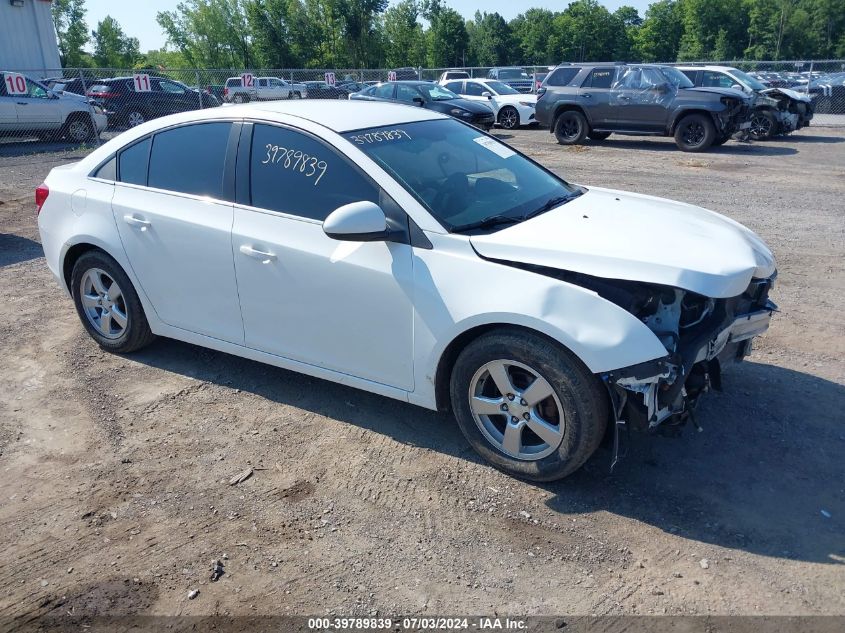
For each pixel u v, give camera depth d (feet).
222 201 13.52
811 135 59.52
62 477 11.79
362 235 11.14
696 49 309.63
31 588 9.36
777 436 12.45
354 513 10.75
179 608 8.98
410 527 10.41
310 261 12.35
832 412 13.24
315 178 12.55
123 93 66.85
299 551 9.97
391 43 252.21
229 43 239.91
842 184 36.60
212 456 12.30
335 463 12.02
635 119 52.70
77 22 256.73
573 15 350.23
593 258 10.43
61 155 51.70
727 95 49.21
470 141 14.44
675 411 10.58
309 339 12.91
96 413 13.80
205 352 16.43
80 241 15.44
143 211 14.43
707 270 10.16
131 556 9.92
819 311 18.37
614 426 10.47
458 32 279.28
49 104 55.98
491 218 11.91
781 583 9.13
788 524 10.24
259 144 13.26
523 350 10.48
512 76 89.92
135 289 15.11
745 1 299.58
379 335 11.98
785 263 22.67
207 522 10.61
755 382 14.43
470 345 11.10
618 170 42.50
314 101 14.94
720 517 10.42
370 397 14.21
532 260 10.68
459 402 11.55
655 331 10.41
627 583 9.21
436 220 11.48
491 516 10.59
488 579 9.37
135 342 15.78
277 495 11.21
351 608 8.94
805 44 287.69
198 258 13.80
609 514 10.55
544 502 10.87
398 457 12.16
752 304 12.04
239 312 13.67
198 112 14.46
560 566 9.56
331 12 225.56
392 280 11.54
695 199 33.04
